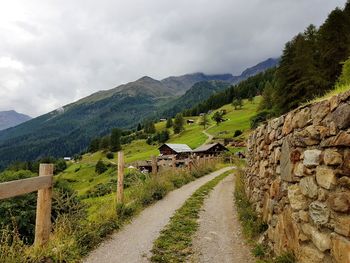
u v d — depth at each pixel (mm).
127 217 10289
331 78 50531
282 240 6254
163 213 11367
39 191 6316
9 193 5254
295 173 5816
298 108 5949
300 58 50438
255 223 8805
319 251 4672
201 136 122625
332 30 54000
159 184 15797
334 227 4281
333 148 4422
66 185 15180
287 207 6160
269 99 106500
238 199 14117
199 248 7676
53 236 6832
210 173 30875
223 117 153500
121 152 11062
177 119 151375
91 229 8086
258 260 6672
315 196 4898
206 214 11602
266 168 8758
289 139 6301
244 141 93500
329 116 4605
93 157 150875
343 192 4105
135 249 7414
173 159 22594
